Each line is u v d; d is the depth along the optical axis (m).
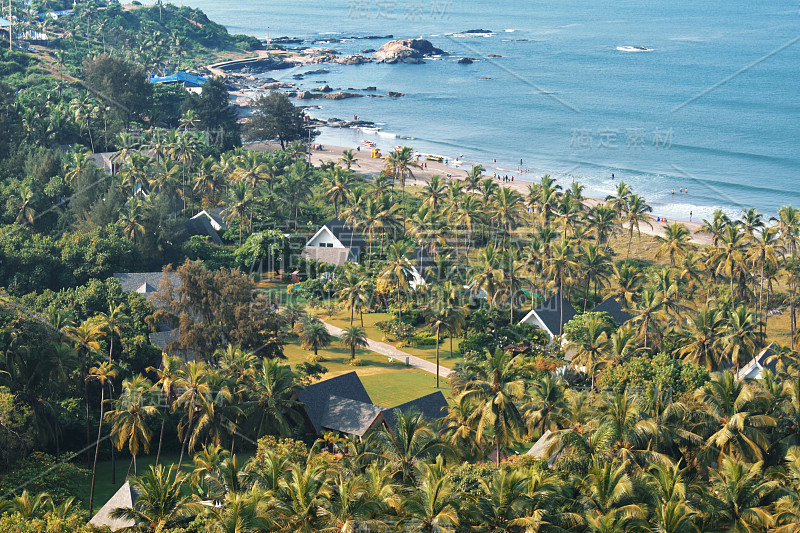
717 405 65.31
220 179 173.75
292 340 116.31
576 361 93.69
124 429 70.06
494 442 74.19
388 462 61.12
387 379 100.06
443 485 50.28
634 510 50.38
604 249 141.75
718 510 53.53
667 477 53.12
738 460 62.59
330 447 78.69
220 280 99.94
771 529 51.59
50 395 78.38
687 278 130.75
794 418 65.12
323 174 198.25
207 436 80.75
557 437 60.47
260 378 76.88
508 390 69.81
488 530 50.34
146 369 90.75
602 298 136.38
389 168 184.75
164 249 139.50
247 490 54.06
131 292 105.06
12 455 66.75
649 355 101.50
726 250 127.50
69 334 82.88
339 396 83.56
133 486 58.81
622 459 58.06
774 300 135.50
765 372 72.75
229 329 96.12
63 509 55.72
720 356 97.50
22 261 117.00
